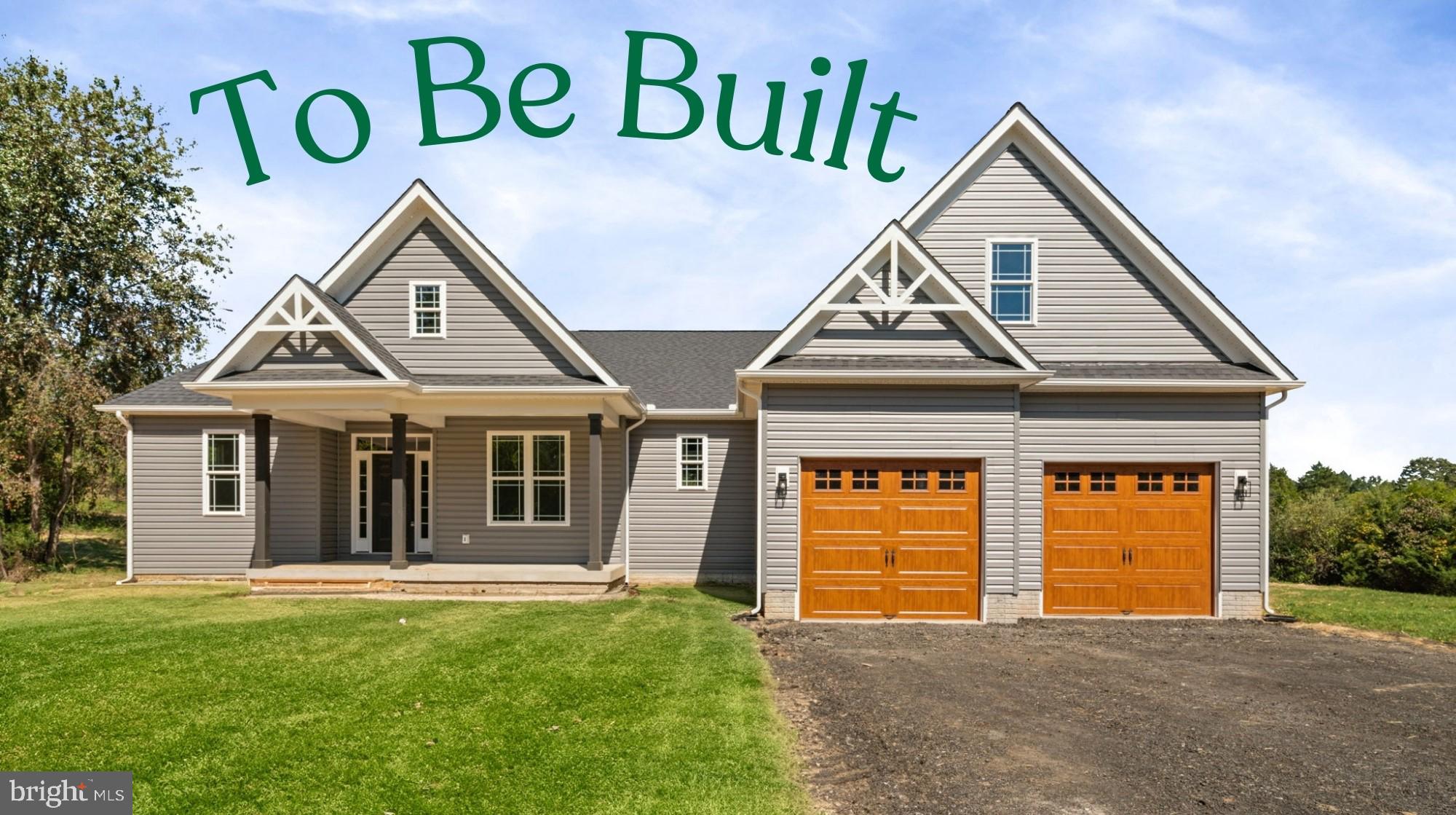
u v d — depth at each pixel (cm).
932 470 1338
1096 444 1380
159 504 1753
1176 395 1384
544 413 1541
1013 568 1316
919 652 1100
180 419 1761
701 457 1789
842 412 1334
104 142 2344
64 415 1884
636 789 607
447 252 1588
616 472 1766
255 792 605
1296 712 826
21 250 2236
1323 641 1196
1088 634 1237
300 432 1728
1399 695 894
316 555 1714
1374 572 1852
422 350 1573
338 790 609
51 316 2297
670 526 1780
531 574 1538
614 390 1490
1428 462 4241
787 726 755
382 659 984
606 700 820
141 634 1132
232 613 1338
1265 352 1381
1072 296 1438
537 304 1558
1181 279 1417
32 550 2100
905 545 1334
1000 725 770
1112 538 1381
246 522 1748
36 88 2264
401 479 1542
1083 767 662
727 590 1673
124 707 788
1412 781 642
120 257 2356
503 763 656
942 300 1362
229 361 1440
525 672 924
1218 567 1371
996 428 1330
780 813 570
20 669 927
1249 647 1146
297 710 784
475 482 1738
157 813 573
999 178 1451
